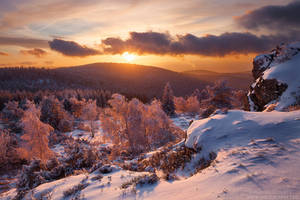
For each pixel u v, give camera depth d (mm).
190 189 3975
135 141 21328
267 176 3420
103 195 4895
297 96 10969
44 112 48375
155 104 25703
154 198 4062
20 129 41969
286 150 4398
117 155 17625
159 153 9953
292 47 15758
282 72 13891
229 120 8016
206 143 7059
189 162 7016
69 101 71000
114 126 21984
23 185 9078
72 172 9711
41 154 23625
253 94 16656
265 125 6457
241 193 3080
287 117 6578
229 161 4770
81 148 11359
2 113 61875
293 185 2920
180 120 46750
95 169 8242
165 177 5699
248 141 5809
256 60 19906
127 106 22281
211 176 4266
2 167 24062
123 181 5773
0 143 26531
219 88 35031
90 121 46719
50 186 6746
